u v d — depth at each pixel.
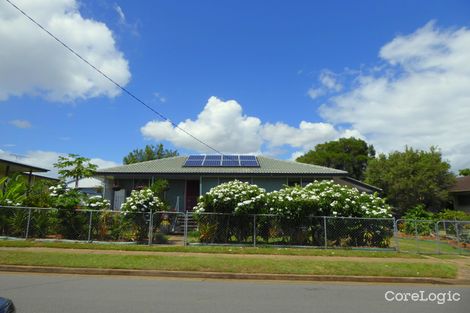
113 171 22.33
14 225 15.19
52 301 6.78
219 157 25.72
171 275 10.03
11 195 16.41
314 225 14.96
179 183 23.16
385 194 35.44
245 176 22.38
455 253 14.59
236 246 14.37
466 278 10.13
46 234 15.28
